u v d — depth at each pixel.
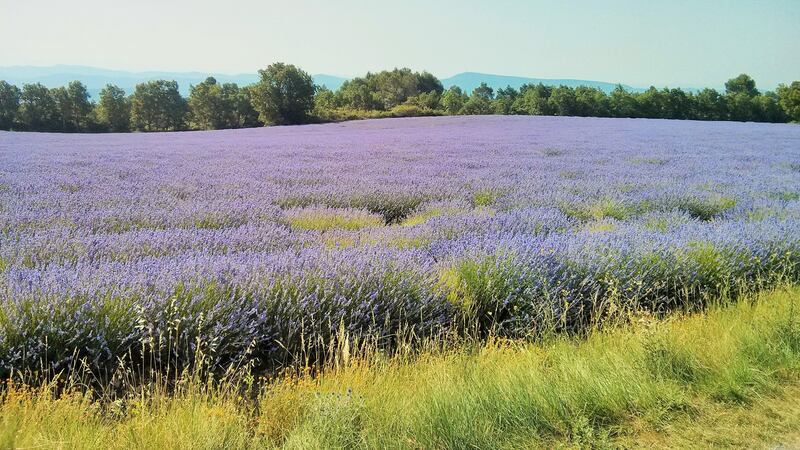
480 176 12.10
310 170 13.23
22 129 75.12
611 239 5.57
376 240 6.00
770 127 39.47
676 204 9.08
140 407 2.61
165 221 6.92
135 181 10.74
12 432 2.14
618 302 4.23
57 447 2.12
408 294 4.04
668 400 2.79
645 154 18.45
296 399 2.71
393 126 44.75
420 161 15.75
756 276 5.14
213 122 76.00
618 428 2.59
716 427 2.59
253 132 42.28
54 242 5.30
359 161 15.66
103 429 2.38
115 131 80.81
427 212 8.21
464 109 82.81
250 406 2.87
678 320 4.20
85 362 3.10
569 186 10.48
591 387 2.81
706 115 70.81
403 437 2.38
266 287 3.84
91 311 3.36
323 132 38.06
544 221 7.09
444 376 2.94
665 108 71.12
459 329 4.07
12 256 4.80
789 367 3.15
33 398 2.67
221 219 7.10
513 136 28.95
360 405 2.55
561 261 4.77
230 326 3.39
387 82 103.19
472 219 6.89
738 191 10.43
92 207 7.67
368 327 3.76
